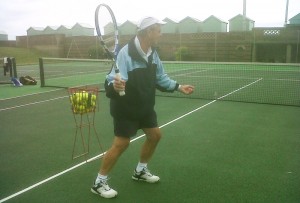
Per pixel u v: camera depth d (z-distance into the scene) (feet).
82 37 107.76
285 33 82.84
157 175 14.43
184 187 13.29
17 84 43.52
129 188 13.23
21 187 13.39
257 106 29.12
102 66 78.74
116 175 14.46
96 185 12.55
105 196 12.36
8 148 18.15
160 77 13.02
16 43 122.93
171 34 94.84
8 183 13.76
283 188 13.17
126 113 11.74
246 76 53.01
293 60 83.41
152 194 12.73
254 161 16.02
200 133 20.70
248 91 37.70
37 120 24.35
